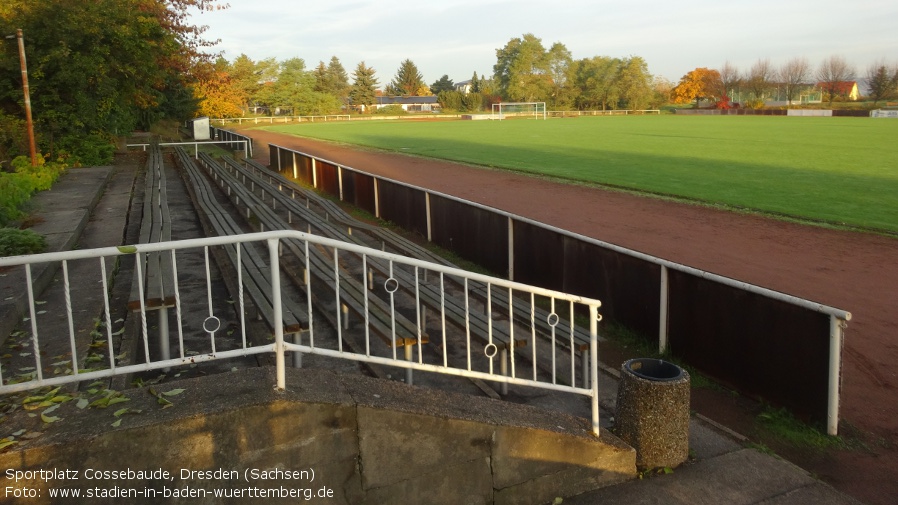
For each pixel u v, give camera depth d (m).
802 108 95.62
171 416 3.38
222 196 16.50
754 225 14.08
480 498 4.07
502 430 4.07
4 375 4.19
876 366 6.74
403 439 3.83
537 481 4.20
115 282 7.33
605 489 4.35
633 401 4.52
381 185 15.31
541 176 23.42
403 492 3.89
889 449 5.11
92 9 21.98
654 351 6.98
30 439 3.20
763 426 5.41
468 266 10.81
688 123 65.38
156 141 39.28
